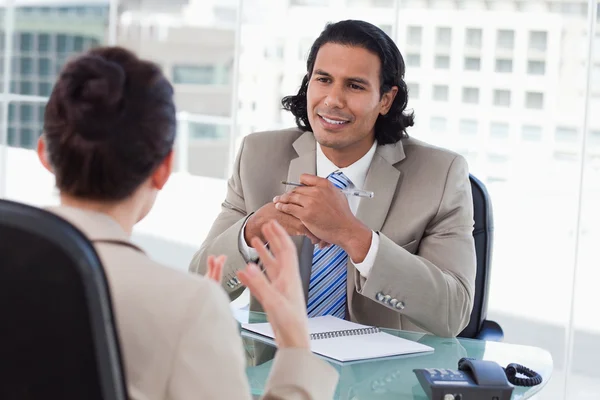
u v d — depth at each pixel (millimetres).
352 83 2062
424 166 2180
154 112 993
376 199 2133
